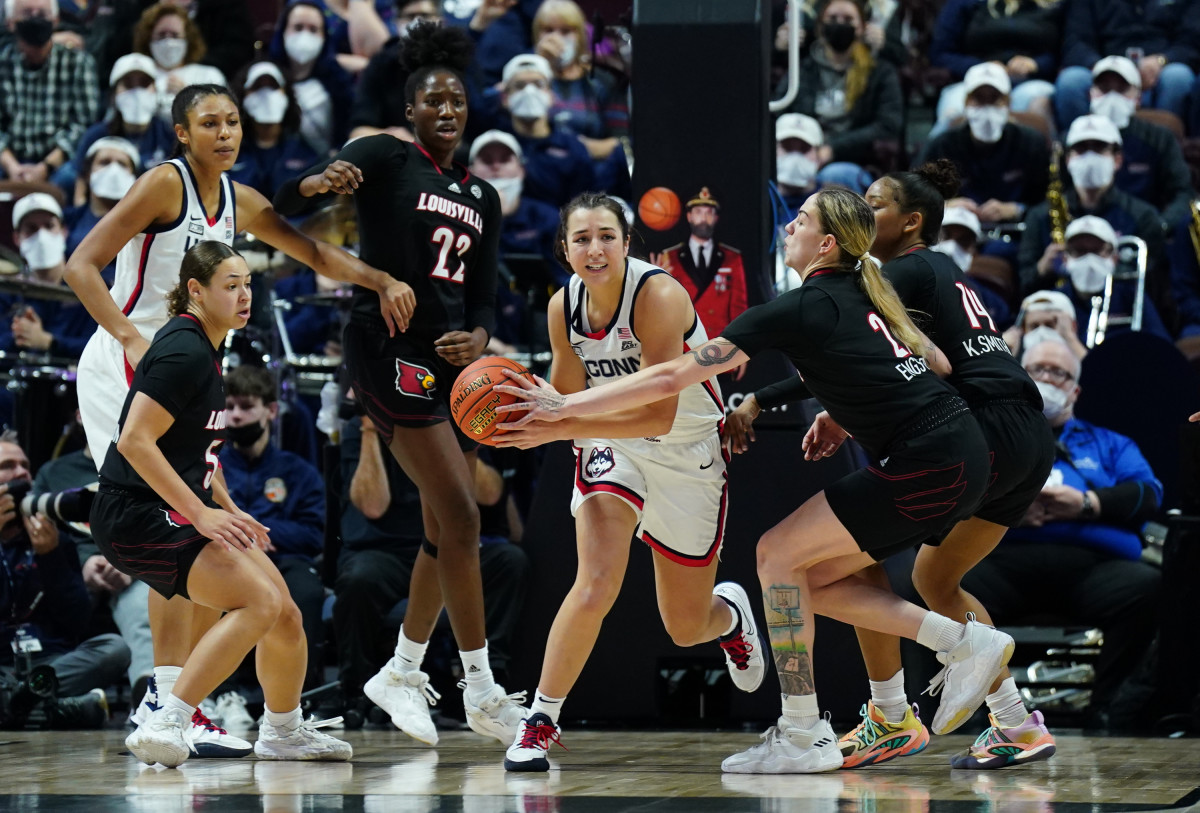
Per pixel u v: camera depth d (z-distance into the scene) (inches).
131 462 432.5
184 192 498.9
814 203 434.9
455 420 422.0
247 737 582.6
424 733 525.0
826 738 434.0
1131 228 944.3
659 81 587.2
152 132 1045.8
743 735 562.6
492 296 553.9
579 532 446.0
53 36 1123.9
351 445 656.4
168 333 446.3
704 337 462.6
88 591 673.6
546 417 410.9
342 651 630.5
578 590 438.6
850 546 425.1
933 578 473.4
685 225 585.6
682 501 454.6
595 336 449.4
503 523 681.6
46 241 920.3
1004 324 883.4
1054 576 633.6
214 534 430.3
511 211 957.2
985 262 932.6
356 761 478.6
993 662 426.6
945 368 454.6
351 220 741.9
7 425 826.8
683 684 627.2
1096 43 1109.7
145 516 446.3
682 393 446.6
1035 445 453.4
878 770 442.0
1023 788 389.1
